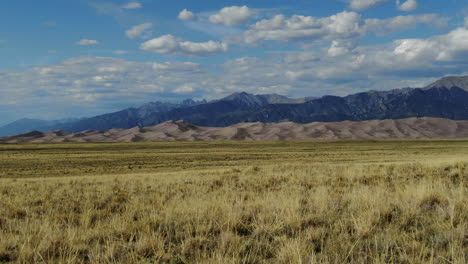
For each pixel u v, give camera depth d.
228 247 5.07
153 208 8.52
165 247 5.36
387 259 4.38
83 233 6.20
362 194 8.73
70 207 10.62
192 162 63.03
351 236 5.40
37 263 4.66
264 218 6.74
